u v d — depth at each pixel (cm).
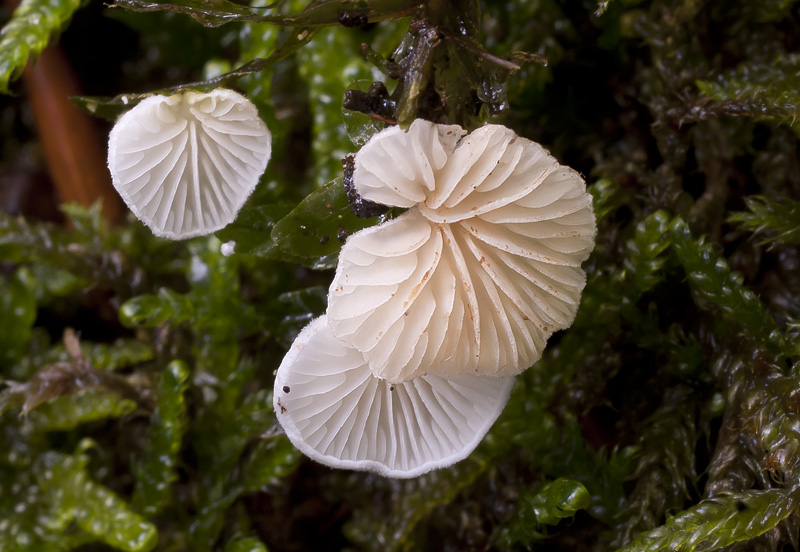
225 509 13
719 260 12
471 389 12
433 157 11
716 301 12
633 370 13
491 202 11
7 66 13
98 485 13
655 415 13
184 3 11
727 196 13
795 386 12
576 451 13
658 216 12
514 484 13
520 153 11
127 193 12
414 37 11
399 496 13
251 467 13
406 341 11
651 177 13
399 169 11
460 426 12
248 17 11
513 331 11
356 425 12
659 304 13
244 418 13
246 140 12
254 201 13
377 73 13
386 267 11
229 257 13
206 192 12
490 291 11
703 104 13
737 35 13
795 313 13
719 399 12
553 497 12
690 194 13
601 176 13
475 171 11
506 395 12
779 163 13
